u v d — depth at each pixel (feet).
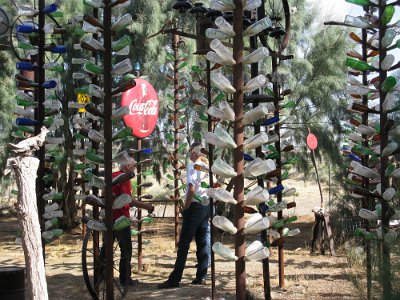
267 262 18.72
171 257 30.91
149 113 23.79
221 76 13.87
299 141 42.50
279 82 21.03
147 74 41.29
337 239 33.17
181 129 32.76
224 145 13.85
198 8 19.89
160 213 52.75
